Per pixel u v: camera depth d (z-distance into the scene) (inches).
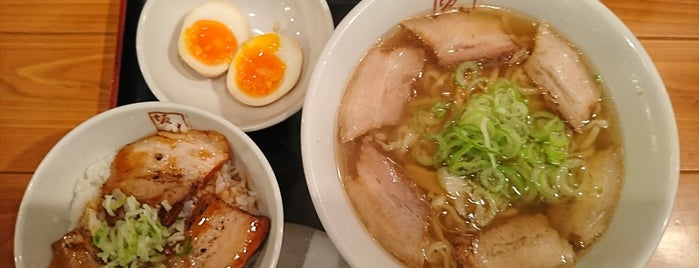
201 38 14.6
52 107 13.4
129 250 11.0
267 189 11.3
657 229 9.3
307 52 14.5
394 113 11.4
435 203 10.7
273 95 14.0
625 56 10.3
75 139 11.4
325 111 10.6
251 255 11.2
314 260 12.0
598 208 10.3
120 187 11.6
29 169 12.9
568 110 11.0
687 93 12.6
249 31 15.2
